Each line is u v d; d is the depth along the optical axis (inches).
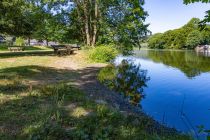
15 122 278.8
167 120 380.2
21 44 2807.6
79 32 1689.2
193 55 2425.0
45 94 410.6
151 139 261.0
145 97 534.3
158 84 705.0
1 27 1288.1
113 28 1486.2
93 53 1143.0
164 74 941.2
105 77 719.7
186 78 834.8
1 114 303.4
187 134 299.3
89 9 1510.8
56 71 736.3
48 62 960.3
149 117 376.8
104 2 1422.2
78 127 268.8
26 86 468.4
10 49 1785.2
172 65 1348.4
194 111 437.4
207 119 393.7
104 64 1059.9
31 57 1143.0
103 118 308.5
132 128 286.5
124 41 1499.8
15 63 855.7
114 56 1206.9
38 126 261.1
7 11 1232.8
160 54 2704.2
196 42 4025.6
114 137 255.6
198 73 977.5
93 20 1499.8
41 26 1563.7
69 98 393.7
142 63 1453.0
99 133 253.3
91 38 1562.5
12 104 346.0
